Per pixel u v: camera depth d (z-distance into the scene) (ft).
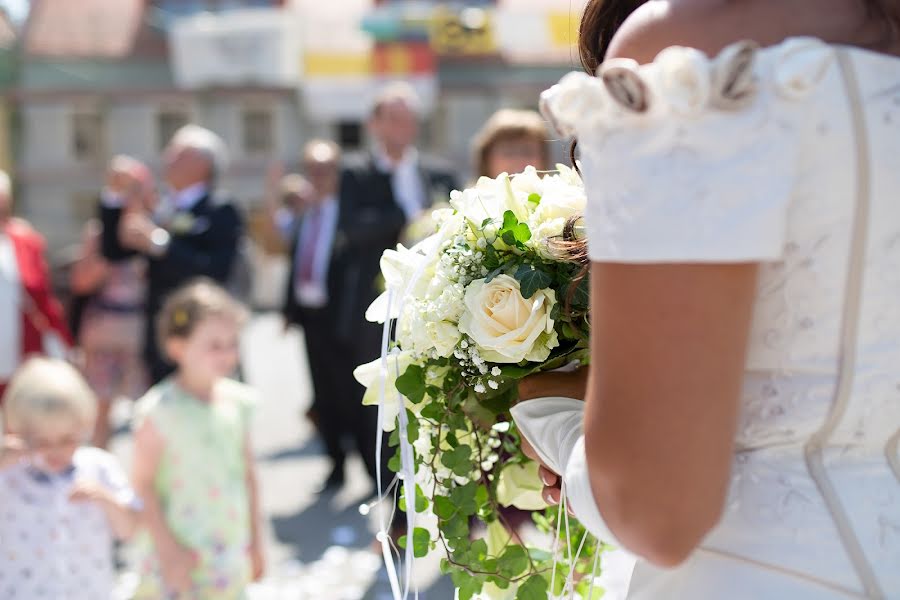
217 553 10.27
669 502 2.73
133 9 79.15
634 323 2.76
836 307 2.97
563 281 4.14
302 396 28.55
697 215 2.69
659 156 2.74
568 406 3.85
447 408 4.33
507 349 4.01
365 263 15.65
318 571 13.08
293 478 18.49
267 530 15.23
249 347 41.60
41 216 76.69
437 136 76.74
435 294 4.24
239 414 10.90
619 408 2.77
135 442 10.33
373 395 4.44
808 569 3.08
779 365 3.06
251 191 76.64
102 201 18.08
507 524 4.80
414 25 69.15
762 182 2.71
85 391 9.95
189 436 10.23
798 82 2.71
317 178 18.51
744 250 2.68
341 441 17.58
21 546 9.37
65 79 76.48
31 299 16.38
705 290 2.70
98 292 18.74
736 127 2.69
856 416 3.08
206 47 67.21
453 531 4.32
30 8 78.23
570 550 4.26
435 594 11.89
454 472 4.30
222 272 17.07
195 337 10.52
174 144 17.57
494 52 76.43
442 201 15.99
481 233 4.28
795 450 3.15
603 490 2.86
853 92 2.87
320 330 17.48
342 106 69.46
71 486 9.60
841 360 3.01
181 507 10.16
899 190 2.90
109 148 76.95
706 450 2.70
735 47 2.64
